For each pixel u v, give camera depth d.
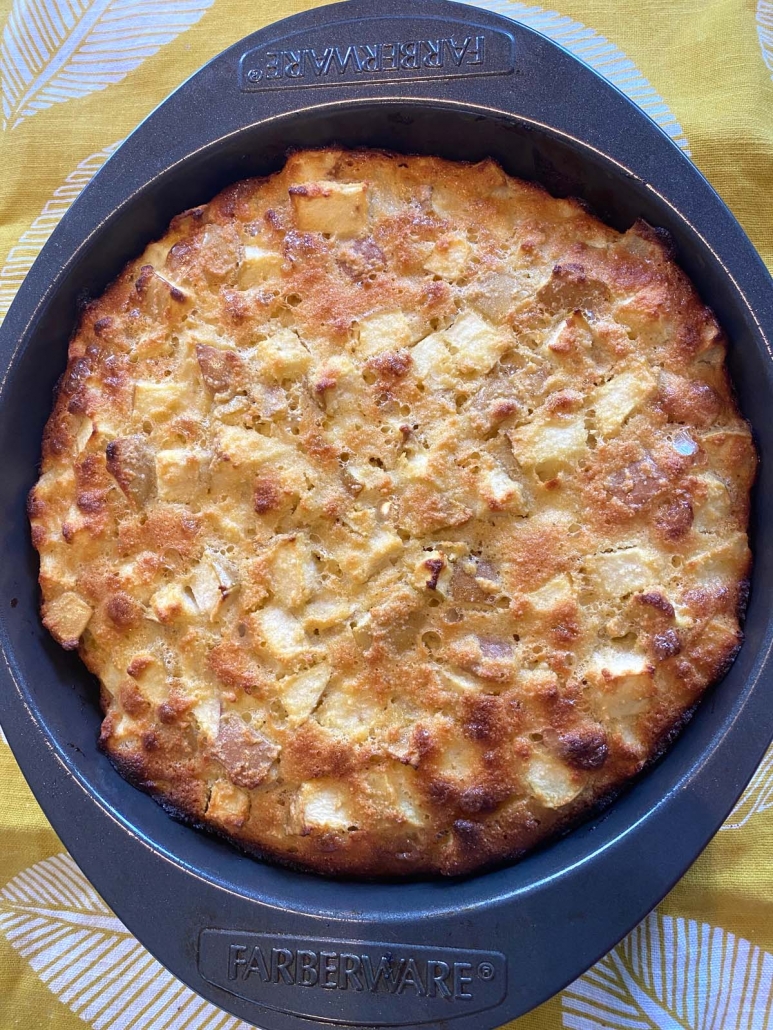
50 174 0.31
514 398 0.23
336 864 0.22
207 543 0.24
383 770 0.22
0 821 0.28
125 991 0.27
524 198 0.25
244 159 0.25
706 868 0.25
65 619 0.24
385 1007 0.20
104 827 0.22
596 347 0.23
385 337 0.24
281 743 0.22
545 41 0.23
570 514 0.23
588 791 0.22
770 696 0.20
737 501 0.23
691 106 0.28
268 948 0.21
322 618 0.22
